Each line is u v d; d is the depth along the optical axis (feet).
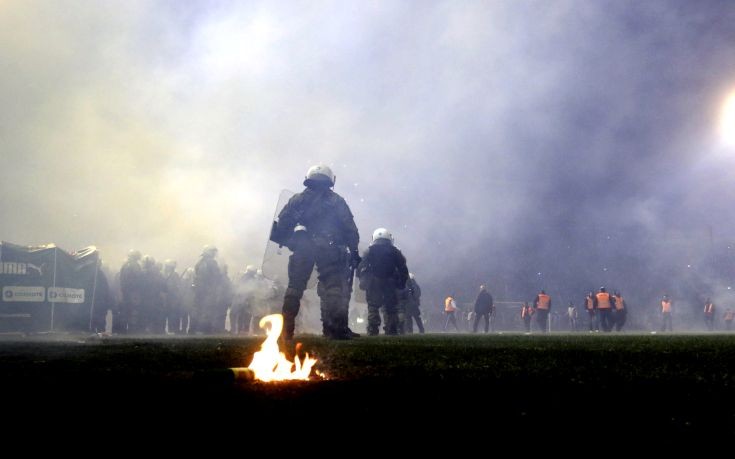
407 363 11.46
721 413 5.52
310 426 4.83
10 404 6.00
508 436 4.54
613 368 10.32
